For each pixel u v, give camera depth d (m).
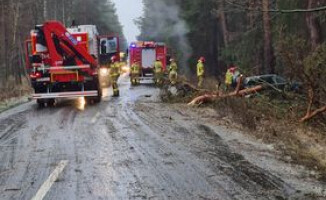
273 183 7.59
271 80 20.47
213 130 12.75
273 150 10.27
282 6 24.36
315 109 14.92
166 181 7.70
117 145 10.59
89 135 11.95
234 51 34.31
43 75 19.84
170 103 19.84
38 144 10.95
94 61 19.95
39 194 7.05
